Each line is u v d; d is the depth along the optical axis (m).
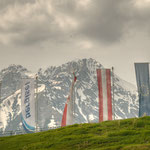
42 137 68.38
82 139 61.12
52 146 60.47
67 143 60.34
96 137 61.03
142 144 52.06
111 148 52.28
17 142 67.81
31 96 95.38
